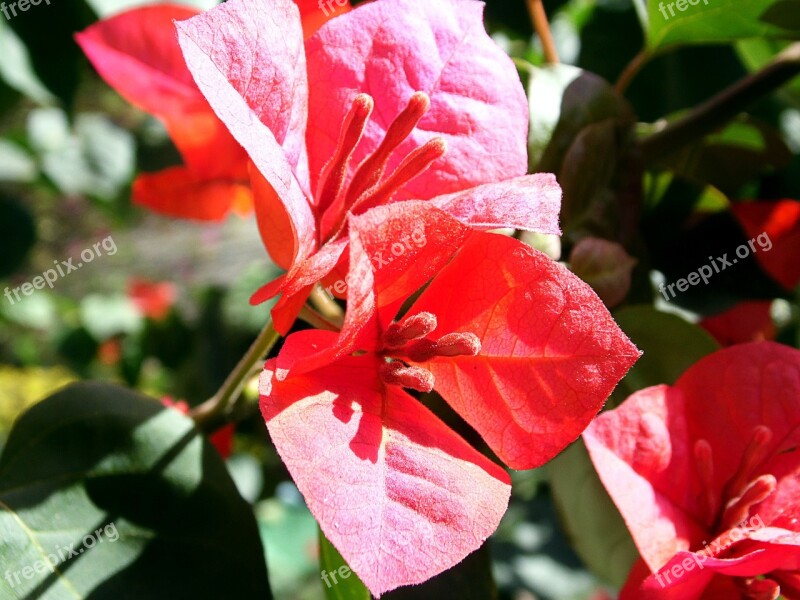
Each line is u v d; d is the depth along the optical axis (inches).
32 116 17.9
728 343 9.8
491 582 7.8
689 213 9.8
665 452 7.0
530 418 6.2
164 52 8.7
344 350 6.0
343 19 6.8
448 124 6.9
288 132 6.5
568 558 17.1
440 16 6.9
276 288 6.1
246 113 6.0
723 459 7.2
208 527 7.1
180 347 22.7
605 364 6.0
